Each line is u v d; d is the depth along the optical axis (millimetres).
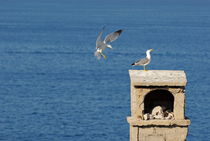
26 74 84125
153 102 20141
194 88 69375
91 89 70188
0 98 63844
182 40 144375
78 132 46750
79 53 113000
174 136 18750
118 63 97000
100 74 83875
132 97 19109
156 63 96125
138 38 150750
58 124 49656
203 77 79312
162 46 127562
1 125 49344
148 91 18734
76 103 60281
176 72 19016
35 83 75500
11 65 94125
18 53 111500
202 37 154750
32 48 121938
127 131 47062
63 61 99688
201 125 47812
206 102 59531
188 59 101625
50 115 53781
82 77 80875
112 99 62750
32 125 49344
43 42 136625
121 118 52094
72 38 150125
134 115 18922
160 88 18734
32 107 58062
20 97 64625
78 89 70188
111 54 110438
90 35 162875
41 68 90750
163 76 18828
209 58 103312
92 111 55688
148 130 18703
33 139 44938
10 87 72000
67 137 45344
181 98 18781
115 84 74312
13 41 138500
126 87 71875
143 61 19516
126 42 138250
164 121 18609
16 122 50562
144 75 18906
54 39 146000
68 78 80062
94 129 47750
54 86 72875
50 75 83062
